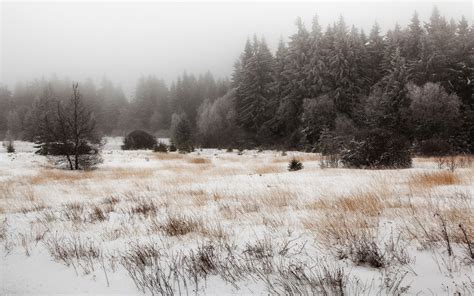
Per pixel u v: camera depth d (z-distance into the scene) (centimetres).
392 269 356
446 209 582
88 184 1384
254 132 5744
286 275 355
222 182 1289
